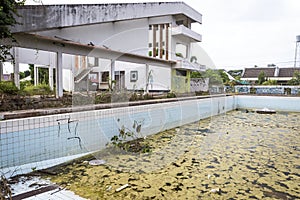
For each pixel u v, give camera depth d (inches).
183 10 485.7
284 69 1142.3
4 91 228.8
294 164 163.2
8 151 137.8
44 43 263.3
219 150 196.7
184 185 128.7
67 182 129.6
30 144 148.6
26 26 219.1
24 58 340.2
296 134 260.2
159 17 435.2
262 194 118.8
